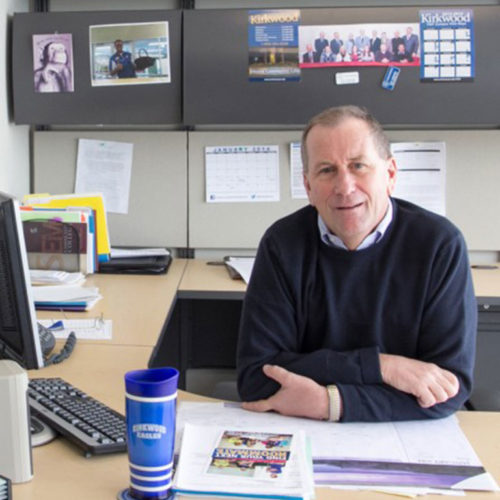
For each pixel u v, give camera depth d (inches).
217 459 43.0
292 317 58.4
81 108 106.0
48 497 39.1
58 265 96.6
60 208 97.7
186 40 104.1
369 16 103.7
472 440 48.8
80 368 60.1
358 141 55.3
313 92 104.3
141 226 112.2
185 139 110.7
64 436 46.8
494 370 106.2
